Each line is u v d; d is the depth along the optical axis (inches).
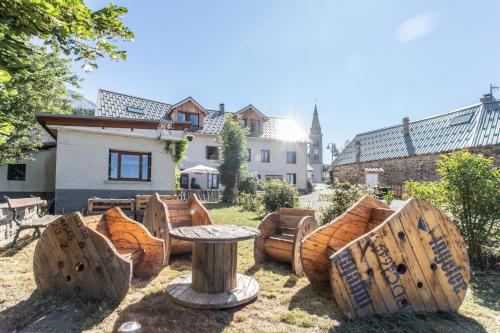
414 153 840.9
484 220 184.9
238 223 346.6
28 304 123.3
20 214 261.3
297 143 1184.2
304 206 508.4
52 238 131.1
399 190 829.2
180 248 205.2
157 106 971.3
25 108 438.3
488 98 864.9
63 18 123.3
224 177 717.3
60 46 136.7
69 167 377.1
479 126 727.1
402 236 121.4
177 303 123.9
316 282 154.1
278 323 110.5
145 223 231.1
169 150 432.5
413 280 120.4
